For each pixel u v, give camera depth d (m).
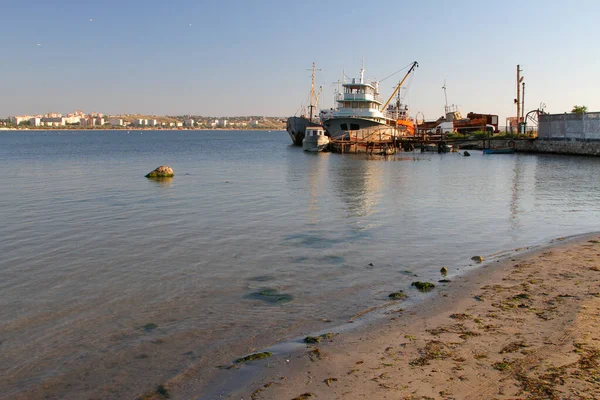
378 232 19.41
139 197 29.94
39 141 159.00
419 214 23.42
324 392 7.18
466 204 26.50
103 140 174.50
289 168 52.09
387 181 38.78
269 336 9.57
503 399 6.72
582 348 8.18
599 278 12.24
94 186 35.88
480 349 8.34
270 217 22.86
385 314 10.46
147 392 7.62
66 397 7.60
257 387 7.47
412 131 109.81
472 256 15.43
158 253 16.34
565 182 36.78
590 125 62.91
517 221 21.41
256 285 12.89
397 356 8.23
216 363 8.47
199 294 12.23
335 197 29.58
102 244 17.66
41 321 10.62
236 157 73.19
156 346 9.27
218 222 21.69
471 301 10.91
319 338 9.20
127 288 12.77
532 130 82.56
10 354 9.06
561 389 6.89
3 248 17.16
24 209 25.53
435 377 7.43
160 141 165.62
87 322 10.52
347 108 82.94
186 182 38.47
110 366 8.52
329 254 16.03
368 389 7.18
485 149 75.44
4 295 12.30
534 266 13.59
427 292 11.85
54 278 13.69
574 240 16.83
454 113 129.12
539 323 9.38
